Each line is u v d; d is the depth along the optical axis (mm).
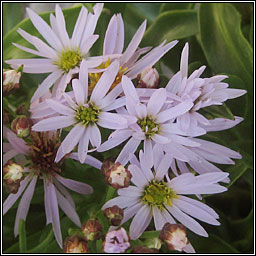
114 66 119
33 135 129
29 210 144
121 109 121
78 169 138
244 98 147
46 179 130
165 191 121
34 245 135
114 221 112
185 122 116
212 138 136
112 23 128
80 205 138
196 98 117
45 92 131
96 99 121
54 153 130
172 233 110
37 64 132
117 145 118
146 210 120
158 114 118
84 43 132
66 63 132
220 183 140
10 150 126
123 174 112
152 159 117
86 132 120
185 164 125
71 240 113
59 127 119
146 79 120
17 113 128
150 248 113
